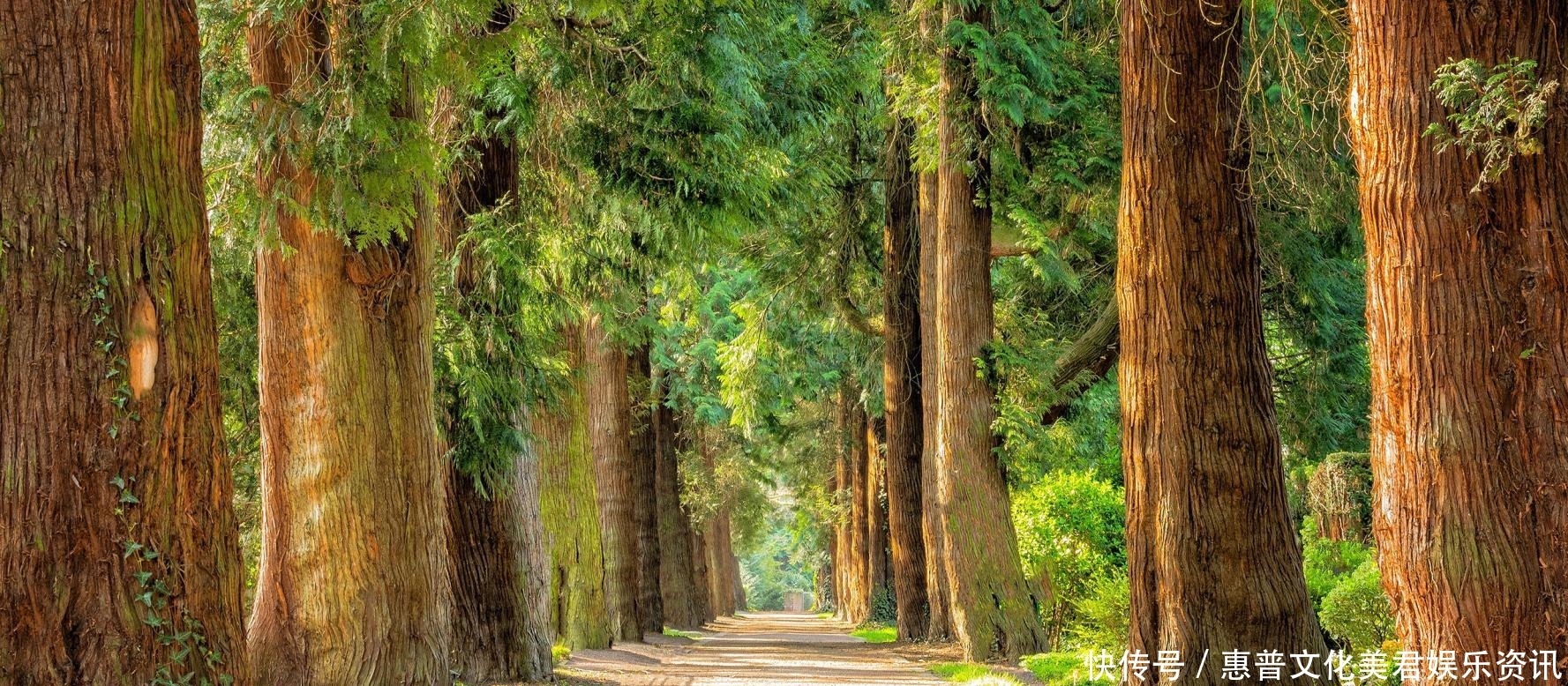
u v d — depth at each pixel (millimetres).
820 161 19188
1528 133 4863
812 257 25953
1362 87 5414
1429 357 5129
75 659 5109
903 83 19328
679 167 12984
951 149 18328
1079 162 18562
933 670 17438
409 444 10523
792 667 18203
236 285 12477
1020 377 18453
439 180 10391
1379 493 5418
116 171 5355
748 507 47844
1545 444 4957
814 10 18656
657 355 32594
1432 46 5133
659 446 36656
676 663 19391
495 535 14125
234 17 9547
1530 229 5012
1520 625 4934
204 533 5590
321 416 10102
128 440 5285
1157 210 8859
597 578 21625
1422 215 5148
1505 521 4980
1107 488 20641
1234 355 8727
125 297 5336
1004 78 17234
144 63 5512
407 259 10609
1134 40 9031
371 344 10320
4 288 5125
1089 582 19109
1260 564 8602
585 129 13117
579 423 21484
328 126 9469
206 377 5695
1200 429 8688
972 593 18188
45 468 5102
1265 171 11594
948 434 18609
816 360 31453
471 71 10680
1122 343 9141
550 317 14734
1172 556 8695
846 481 46250
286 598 10109
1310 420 21562
